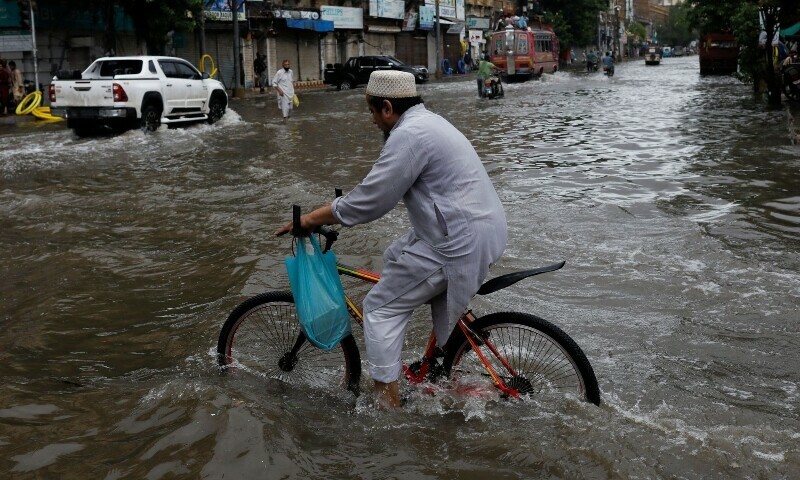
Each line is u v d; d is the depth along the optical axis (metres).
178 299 6.04
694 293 5.82
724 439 3.51
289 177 11.34
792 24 22.05
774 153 12.59
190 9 28.84
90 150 15.12
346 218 3.60
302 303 3.86
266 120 21.64
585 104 24.97
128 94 17.14
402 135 3.47
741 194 9.35
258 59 38.66
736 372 4.45
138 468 3.23
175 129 18.50
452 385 3.94
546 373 3.79
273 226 8.33
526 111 22.86
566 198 9.37
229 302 5.81
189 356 4.75
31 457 3.39
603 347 4.82
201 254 7.30
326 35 47.00
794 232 7.55
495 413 3.76
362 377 4.20
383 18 52.50
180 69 19.14
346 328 3.92
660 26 163.50
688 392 4.16
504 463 3.32
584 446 3.43
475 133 17.03
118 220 8.84
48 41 27.31
